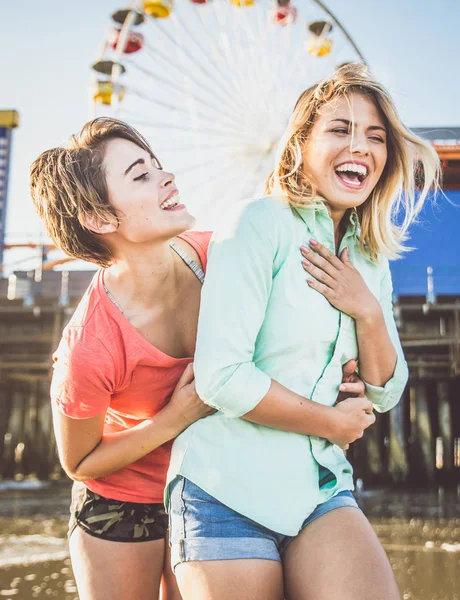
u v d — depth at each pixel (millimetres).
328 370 2107
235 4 13453
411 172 2330
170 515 2070
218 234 2139
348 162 2180
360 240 2340
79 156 2402
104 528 2611
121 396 2439
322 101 2219
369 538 1914
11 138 26328
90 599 2590
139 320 2445
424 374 18391
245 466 1987
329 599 1823
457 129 16422
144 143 2508
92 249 2484
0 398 20969
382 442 17984
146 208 2367
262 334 2078
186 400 2227
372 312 2141
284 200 2186
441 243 17672
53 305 20734
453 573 6121
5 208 25688
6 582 5836
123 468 2605
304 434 2035
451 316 18328
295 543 1970
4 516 11062
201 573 1906
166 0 13805
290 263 2090
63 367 2312
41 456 20000
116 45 14703
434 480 17609
